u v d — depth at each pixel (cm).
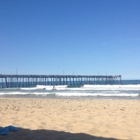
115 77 6731
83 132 491
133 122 624
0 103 1389
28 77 5488
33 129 527
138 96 2258
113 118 702
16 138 441
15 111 920
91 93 2677
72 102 1462
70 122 628
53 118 709
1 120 672
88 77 6350
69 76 6053
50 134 469
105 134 471
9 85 5250
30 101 1584
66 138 432
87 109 998
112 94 2453
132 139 427
